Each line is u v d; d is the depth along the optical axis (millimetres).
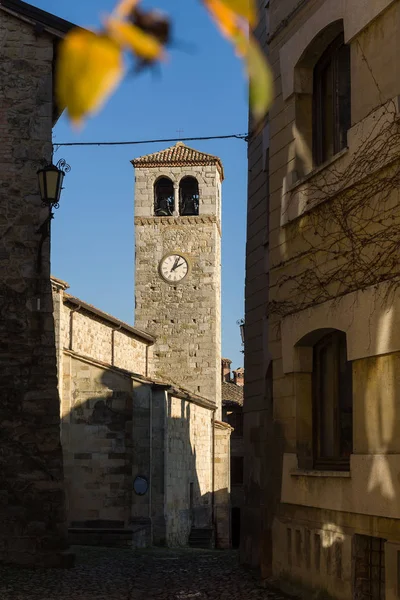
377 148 9914
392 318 9367
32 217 17672
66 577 15352
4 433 17094
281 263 13117
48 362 17375
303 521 11977
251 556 16172
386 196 9734
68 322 30234
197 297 50156
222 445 41969
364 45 10273
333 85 11961
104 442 28500
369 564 10078
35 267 17578
